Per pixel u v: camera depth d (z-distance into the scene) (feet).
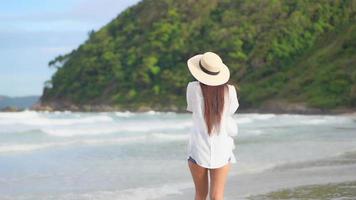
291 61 304.50
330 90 245.04
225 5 377.30
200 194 17.66
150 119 152.66
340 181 35.32
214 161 17.02
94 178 37.60
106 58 388.78
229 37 338.75
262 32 333.01
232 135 17.37
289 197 29.66
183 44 361.30
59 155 52.03
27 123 104.12
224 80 16.89
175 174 39.45
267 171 40.86
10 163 45.55
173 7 394.93
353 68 253.44
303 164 44.86
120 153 54.08
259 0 358.23
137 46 384.47
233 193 31.17
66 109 378.94
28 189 33.06
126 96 352.49
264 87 286.66
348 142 65.00
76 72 397.60
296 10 331.36
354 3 320.70
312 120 135.03
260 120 136.15
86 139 70.08
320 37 311.27
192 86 17.02
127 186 34.04
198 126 17.08
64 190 32.63
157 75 353.51
